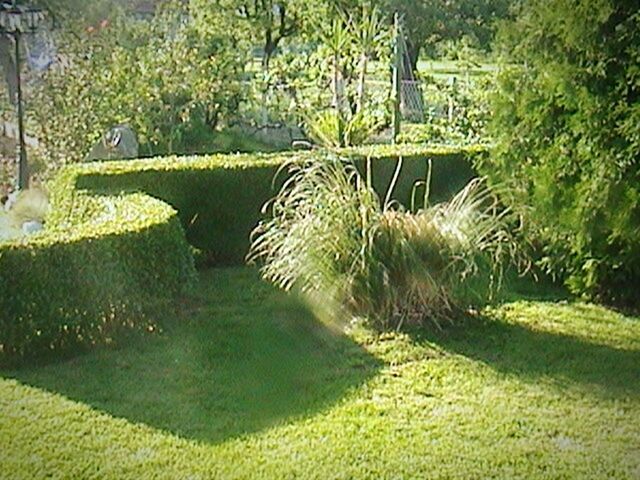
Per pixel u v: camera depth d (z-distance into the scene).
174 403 3.46
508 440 3.13
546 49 4.82
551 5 4.68
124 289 4.26
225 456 2.98
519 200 5.18
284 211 4.91
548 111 4.88
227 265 5.92
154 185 5.58
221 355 4.04
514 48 5.06
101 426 3.20
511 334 4.38
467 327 4.46
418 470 2.89
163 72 8.40
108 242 4.15
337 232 4.49
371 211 4.55
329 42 10.12
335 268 4.48
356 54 10.03
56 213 5.38
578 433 3.20
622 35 4.43
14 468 2.84
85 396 3.50
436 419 3.32
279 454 3.00
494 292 4.96
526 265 5.31
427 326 4.42
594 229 4.67
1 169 8.05
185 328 4.43
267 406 3.45
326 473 2.87
